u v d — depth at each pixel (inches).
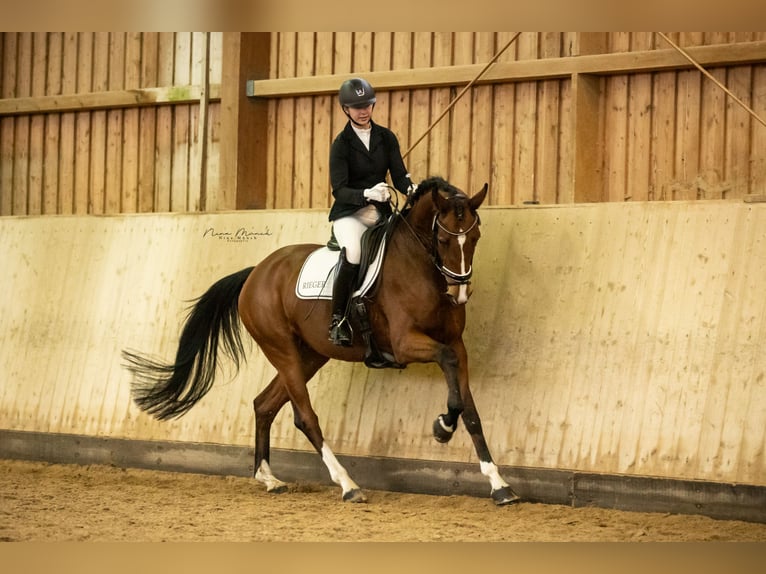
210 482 391.2
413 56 452.1
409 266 319.0
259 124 485.7
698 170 391.9
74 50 538.3
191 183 506.3
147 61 516.4
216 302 376.2
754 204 324.2
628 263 340.5
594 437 329.1
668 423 317.7
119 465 424.5
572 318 344.5
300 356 355.9
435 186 303.3
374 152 336.5
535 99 425.1
